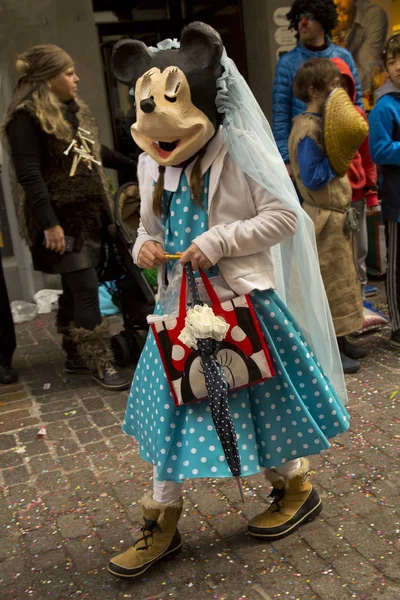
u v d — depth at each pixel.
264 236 2.20
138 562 2.44
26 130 3.96
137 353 4.68
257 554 2.52
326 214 3.96
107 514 2.90
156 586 2.40
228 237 2.16
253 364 2.20
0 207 6.04
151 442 2.34
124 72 2.25
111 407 4.04
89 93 6.25
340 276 4.06
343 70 4.49
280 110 4.88
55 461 3.42
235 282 2.24
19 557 2.65
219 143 2.22
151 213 2.41
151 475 3.19
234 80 2.18
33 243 4.26
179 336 2.14
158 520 2.49
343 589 2.29
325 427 2.41
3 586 2.49
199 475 2.22
